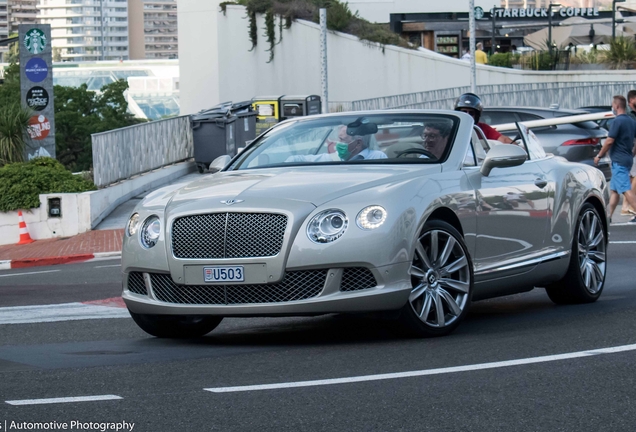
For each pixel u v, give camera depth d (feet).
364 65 193.16
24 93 98.32
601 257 37.37
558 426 18.81
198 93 204.85
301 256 26.58
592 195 37.11
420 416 19.62
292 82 197.26
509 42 241.14
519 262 32.55
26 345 30.81
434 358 25.38
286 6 197.88
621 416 19.48
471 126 32.78
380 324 32.27
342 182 28.19
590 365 24.21
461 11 233.55
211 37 202.90
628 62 186.29
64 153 268.41
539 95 155.02
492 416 19.56
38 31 98.12
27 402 21.61
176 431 18.93
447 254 28.86
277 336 31.09
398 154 31.30
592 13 226.79
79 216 80.94
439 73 189.06
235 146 127.85
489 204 31.07
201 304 27.61
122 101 293.64
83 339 31.78
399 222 27.09
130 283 29.40
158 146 113.91
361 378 23.11
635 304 35.45
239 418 19.75
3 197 80.94
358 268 26.81
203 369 24.93
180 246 27.86
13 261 67.36
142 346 29.71
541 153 36.83
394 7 232.53
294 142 33.22
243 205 27.27
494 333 29.40
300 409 20.35
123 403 21.26
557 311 34.63
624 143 65.87
